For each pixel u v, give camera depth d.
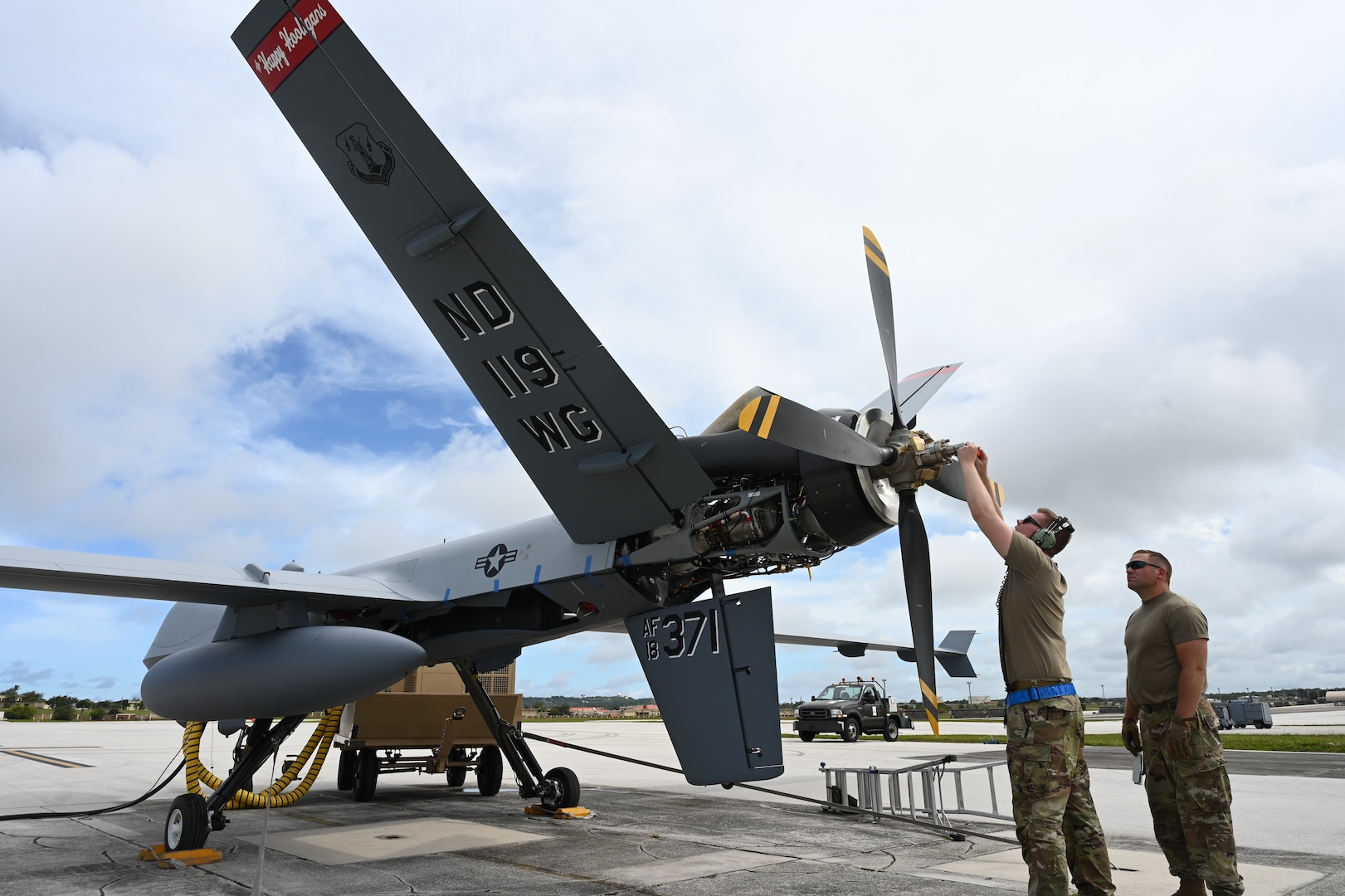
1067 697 3.46
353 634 5.89
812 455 5.20
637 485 5.59
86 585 5.84
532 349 5.11
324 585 6.63
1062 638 3.59
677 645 6.06
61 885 5.02
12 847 6.38
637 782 11.46
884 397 6.32
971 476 3.79
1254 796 8.63
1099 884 3.53
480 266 4.83
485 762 9.67
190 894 4.77
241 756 6.51
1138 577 4.24
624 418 5.20
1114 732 24.92
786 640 10.74
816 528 5.44
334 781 11.95
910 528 5.25
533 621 7.08
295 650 5.89
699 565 6.11
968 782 11.51
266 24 4.47
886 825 7.27
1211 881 3.77
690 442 5.80
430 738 9.27
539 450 5.71
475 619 7.39
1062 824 3.34
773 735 5.50
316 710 5.97
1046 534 3.78
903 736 24.16
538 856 5.77
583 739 22.61
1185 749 3.87
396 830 6.98
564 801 7.70
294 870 5.36
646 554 5.98
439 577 7.40
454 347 5.36
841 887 4.74
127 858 5.92
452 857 5.76
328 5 4.23
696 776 5.85
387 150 4.57
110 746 19.28
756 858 5.68
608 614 6.55
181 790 10.48
